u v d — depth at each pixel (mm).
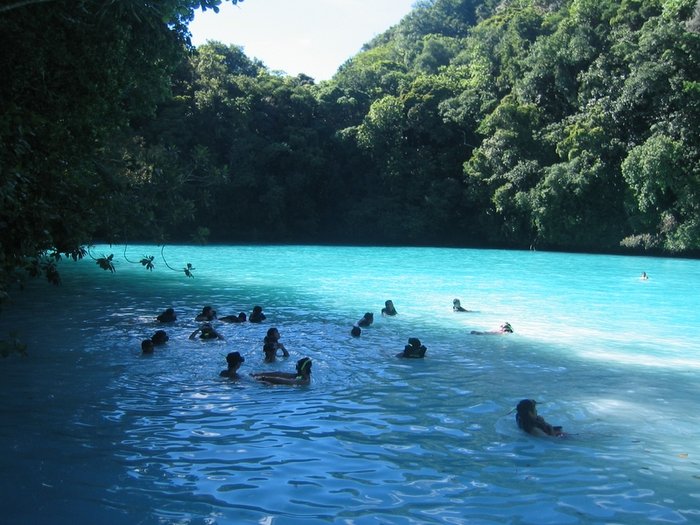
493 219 46438
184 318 14234
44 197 8117
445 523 4535
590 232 41188
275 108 52344
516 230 44688
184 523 4484
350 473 5500
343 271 26547
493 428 6918
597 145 40344
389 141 50719
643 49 39312
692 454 6156
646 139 39500
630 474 5586
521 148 44281
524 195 42375
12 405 7438
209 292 19125
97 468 5539
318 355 10859
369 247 44156
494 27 53719
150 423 6902
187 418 7125
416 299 18406
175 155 11320
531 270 28297
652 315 15992
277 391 8430
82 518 4551
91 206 9188
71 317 13992
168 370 9477
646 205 37656
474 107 49250
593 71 42469
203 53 50938
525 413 6828
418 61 71875
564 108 45500
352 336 12648
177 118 44875
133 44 12141
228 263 29562
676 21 39281
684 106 37219
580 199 40969
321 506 4801
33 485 5137
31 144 7961
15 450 5938
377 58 78500
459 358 10805
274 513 4668
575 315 15922
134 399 7871
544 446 6328
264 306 16562
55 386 8359
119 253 33188
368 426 6930
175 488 5125
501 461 5875
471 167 46688
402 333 13117
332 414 7387
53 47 9508
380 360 10555
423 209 49500
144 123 43250
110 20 10039
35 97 9352
